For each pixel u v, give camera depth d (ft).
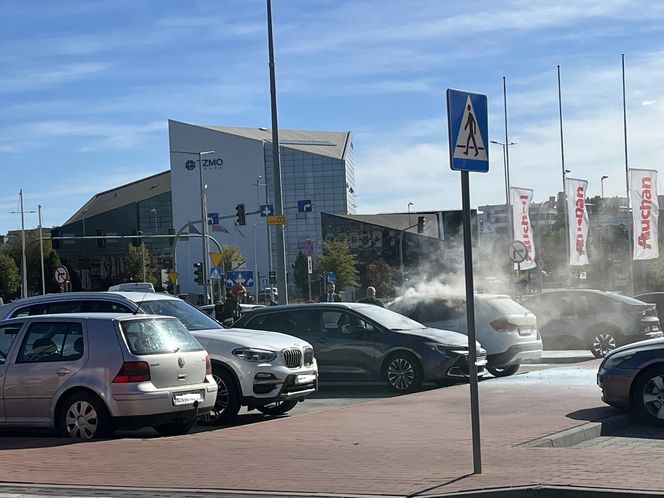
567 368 63.87
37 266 385.29
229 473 29.86
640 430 38.99
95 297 48.03
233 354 45.39
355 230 383.45
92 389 38.60
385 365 57.77
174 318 42.01
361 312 59.16
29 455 34.19
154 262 460.14
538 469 27.94
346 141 522.88
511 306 66.23
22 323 41.09
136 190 525.75
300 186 460.55
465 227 27.30
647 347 39.91
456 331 65.26
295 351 47.29
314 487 27.07
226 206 460.55
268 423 42.32
